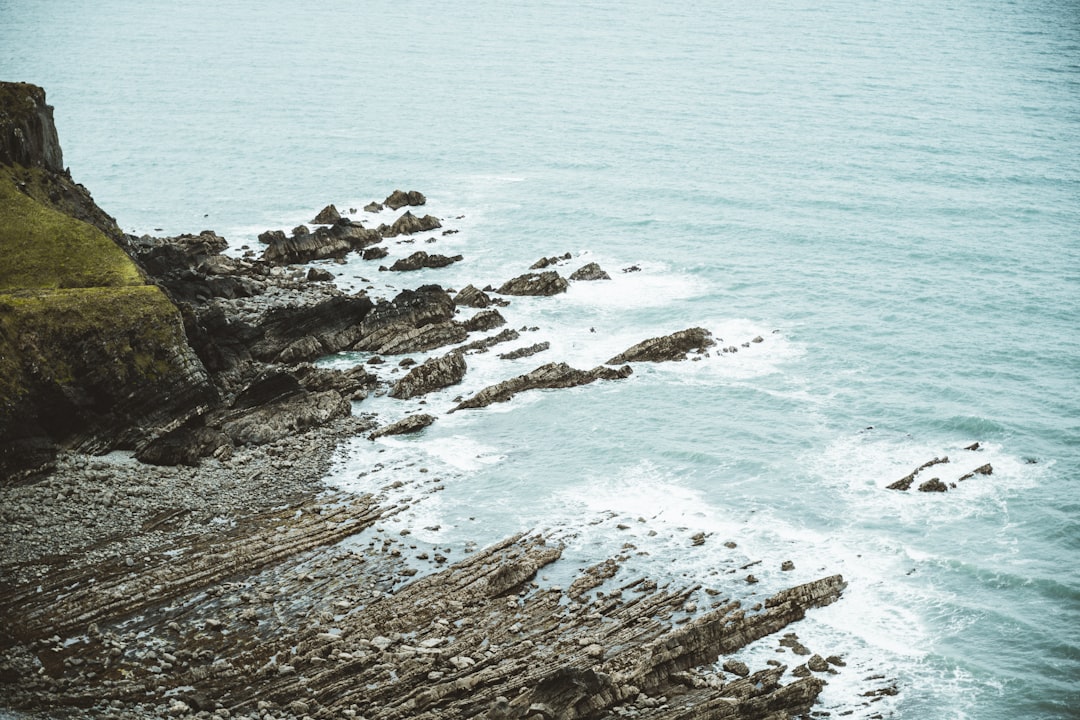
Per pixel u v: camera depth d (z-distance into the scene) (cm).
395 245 12388
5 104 9906
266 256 11619
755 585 6209
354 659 5316
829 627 5875
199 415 7800
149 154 16650
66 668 5231
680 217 13512
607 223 13312
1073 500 7044
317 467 7506
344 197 14450
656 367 9244
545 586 6178
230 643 5528
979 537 6681
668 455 7756
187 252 11406
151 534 6500
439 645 5525
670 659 5394
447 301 10169
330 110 19975
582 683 5012
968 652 5672
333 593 6025
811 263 11850
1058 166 15675
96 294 7719
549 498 7194
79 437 7262
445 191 14750
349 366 9156
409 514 6962
